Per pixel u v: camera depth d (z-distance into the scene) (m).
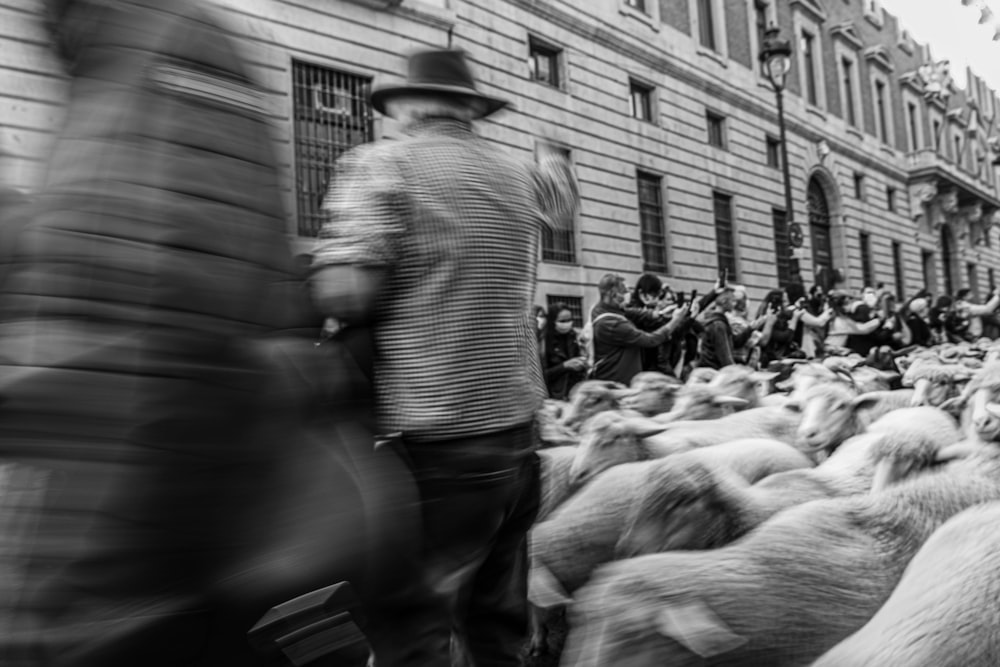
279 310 1.56
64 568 1.29
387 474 1.95
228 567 1.43
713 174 24.89
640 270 21.14
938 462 3.45
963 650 2.09
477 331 2.40
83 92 1.47
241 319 1.45
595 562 3.52
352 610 1.69
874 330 14.33
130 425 1.32
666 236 22.72
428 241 2.35
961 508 3.07
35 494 1.31
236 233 1.46
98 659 1.31
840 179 33.66
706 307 9.70
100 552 1.30
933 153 40.34
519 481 2.56
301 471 1.58
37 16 1.50
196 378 1.37
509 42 17.70
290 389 1.57
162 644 1.36
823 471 3.80
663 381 6.68
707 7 26.44
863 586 2.69
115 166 1.38
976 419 3.46
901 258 39.34
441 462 2.38
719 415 6.26
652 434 4.55
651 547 3.25
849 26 35.28
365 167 2.40
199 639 1.41
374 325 2.41
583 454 4.47
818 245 32.78
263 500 1.48
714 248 24.47
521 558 2.83
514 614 2.76
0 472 1.33
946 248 45.62
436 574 2.32
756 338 11.51
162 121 1.42
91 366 1.31
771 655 2.43
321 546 1.56
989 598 2.14
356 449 1.91
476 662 2.76
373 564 1.73
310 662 1.51
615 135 20.86
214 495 1.40
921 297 20.14
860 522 3.02
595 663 2.33
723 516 3.22
